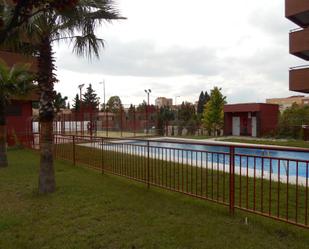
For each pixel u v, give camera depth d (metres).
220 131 26.55
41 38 5.60
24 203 5.17
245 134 24.92
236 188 6.15
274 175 7.70
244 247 3.34
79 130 26.16
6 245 3.46
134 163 7.12
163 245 3.41
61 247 3.39
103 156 8.00
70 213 4.58
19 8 2.35
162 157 6.65
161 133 26.08
